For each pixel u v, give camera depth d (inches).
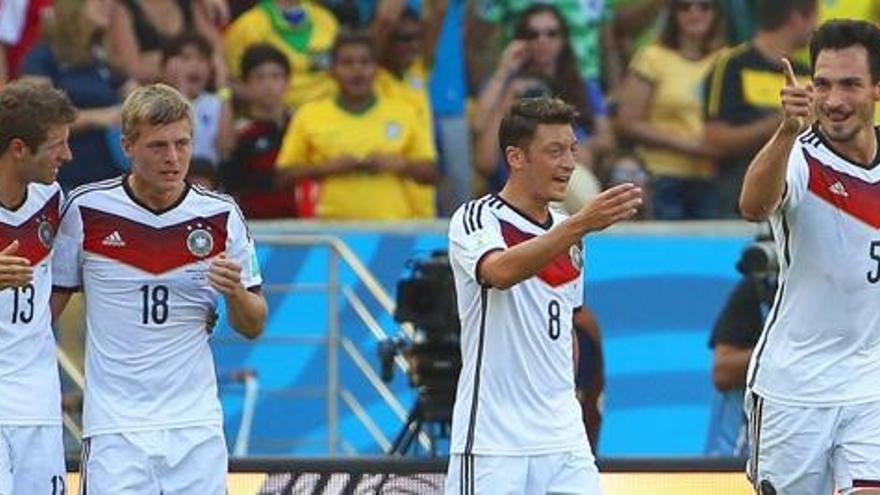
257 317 1009.5
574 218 941.2
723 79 1638.8
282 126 1627.7
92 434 1013.8
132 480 1007.0
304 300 1595.7
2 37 1610.5
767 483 1016.9
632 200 933.8
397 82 1640.0
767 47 1633.9
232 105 1626.5
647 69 1649.9
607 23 1670.8
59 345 1534.2
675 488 1170.0
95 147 1593.3
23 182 992.2
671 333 1616.6
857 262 979.9
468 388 1000.9
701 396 1614.2
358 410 1593.3
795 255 987.9
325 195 1615.4
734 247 1614.2
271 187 1622.8
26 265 945.5
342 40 1612.9
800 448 997.8
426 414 1321.4
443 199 1664.6
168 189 1002.7
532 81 1647.4
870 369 987.9
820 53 975.6
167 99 991.0
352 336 1595.7
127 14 1606.8
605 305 1621.6
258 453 1593.3
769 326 1009.5
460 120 1663.4
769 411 1003.9
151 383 1014.4
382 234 1600.6
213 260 1000.2
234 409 1589.6
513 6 1651.1
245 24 1643.7
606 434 1612.9
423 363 1315.2
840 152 981.2
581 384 1333.7
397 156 1622.8
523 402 996.6
